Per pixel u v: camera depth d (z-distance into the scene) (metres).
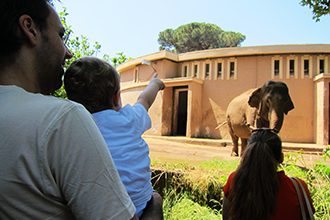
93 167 0.72
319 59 14.22
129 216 0.77
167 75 17.38
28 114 0.71
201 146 12.06
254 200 1.57
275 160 1.64
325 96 13.09
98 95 1.23
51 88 0.95
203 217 3.21
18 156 0.67
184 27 32.28
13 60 0.82
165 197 3.93
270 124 5.30
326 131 12.86
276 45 14.71
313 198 3.11
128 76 20.89
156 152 8.67
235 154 8.04
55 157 0.69
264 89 5.64
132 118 1.28
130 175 1.12
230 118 7.82
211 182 3.81
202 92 16.67
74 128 0.72
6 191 0.66
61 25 0.94
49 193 0.69
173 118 17.12
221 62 16.30
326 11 4.03
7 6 0.77
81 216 0.70
